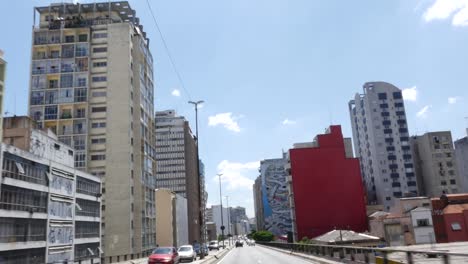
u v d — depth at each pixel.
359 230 89.44
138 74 87.56
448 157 128.88
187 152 161.00
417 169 136.25
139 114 85.62
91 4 92.19
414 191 128.25
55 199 51.41
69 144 79.50
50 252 49.16
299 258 38.03
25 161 45.31
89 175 63.31
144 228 83.06
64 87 81.69
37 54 83.31
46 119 80.31
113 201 78.69
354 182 91.81
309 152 94.00
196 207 172.38
